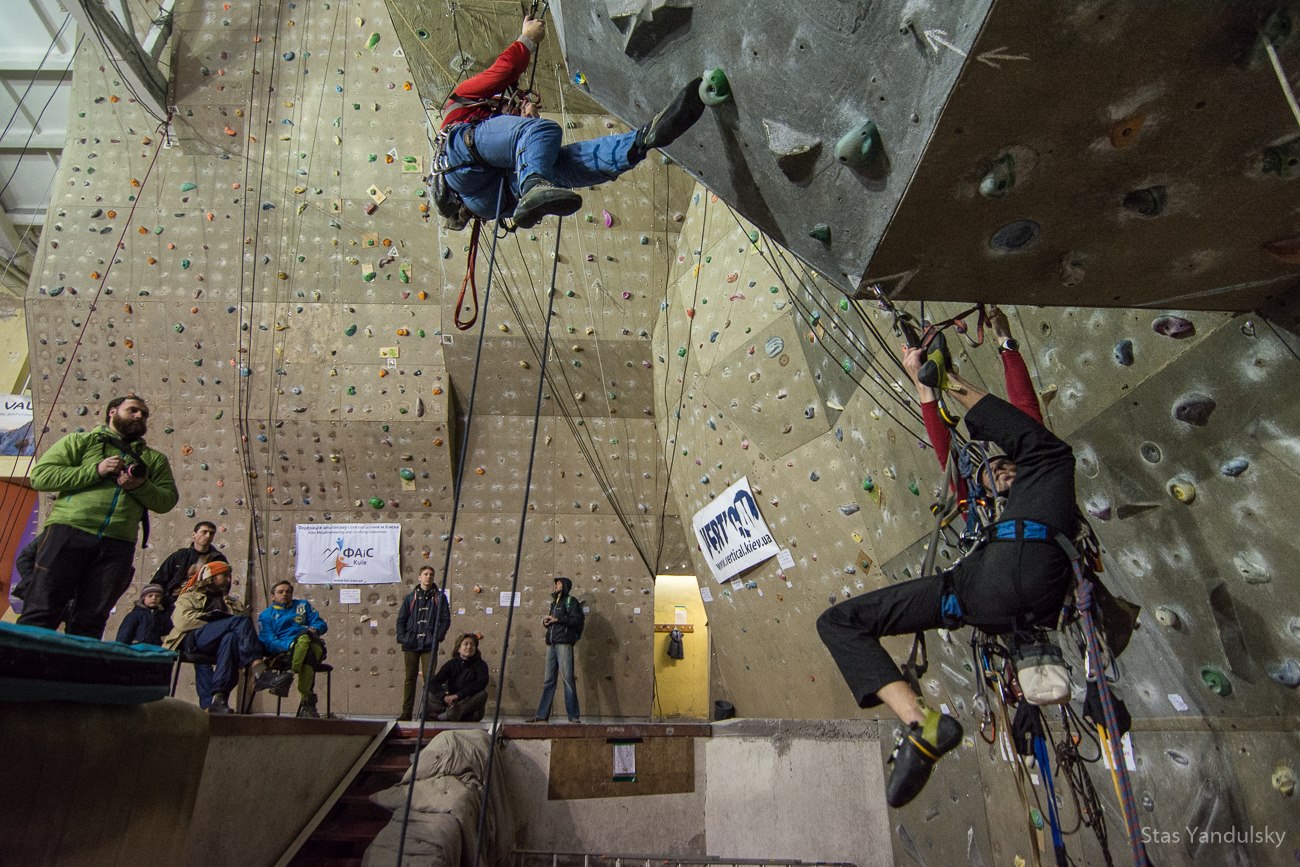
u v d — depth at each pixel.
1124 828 3.93
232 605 5.63
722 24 2.13
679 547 9.62
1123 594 3.58
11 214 12.98
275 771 4.52
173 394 9.09
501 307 9.02
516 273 8.96
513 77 2.82
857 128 1.99
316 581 9.23
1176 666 3.42
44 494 8.98
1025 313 3.57
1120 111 1.81
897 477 5.12
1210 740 3.37
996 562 2.15
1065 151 1.92
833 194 2.25
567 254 8.92
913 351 2.73
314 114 9.06
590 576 9.48
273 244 9.01
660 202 8.81
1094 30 1.60
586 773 6.45
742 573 7.56
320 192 9.02
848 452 5.71
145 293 8.89
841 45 1.89
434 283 9.12
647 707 9.34
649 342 9.16
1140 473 3.25
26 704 2.15
